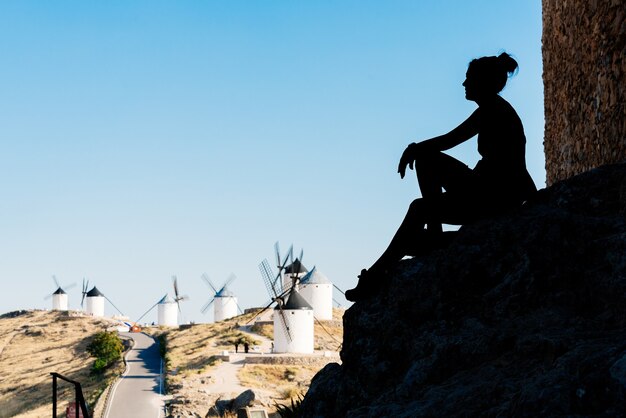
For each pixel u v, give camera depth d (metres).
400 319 7.00
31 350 124.00
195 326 116.44
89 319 140.62
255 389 62.12
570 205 7.22
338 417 7.22
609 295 5.82
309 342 86.50
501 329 6.07
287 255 92.62
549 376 4.64
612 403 4.18
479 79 7.09
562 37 12.01
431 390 5.84
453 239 7.12
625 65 8.63
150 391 65.94
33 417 70.75
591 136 10.17
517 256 6.56
